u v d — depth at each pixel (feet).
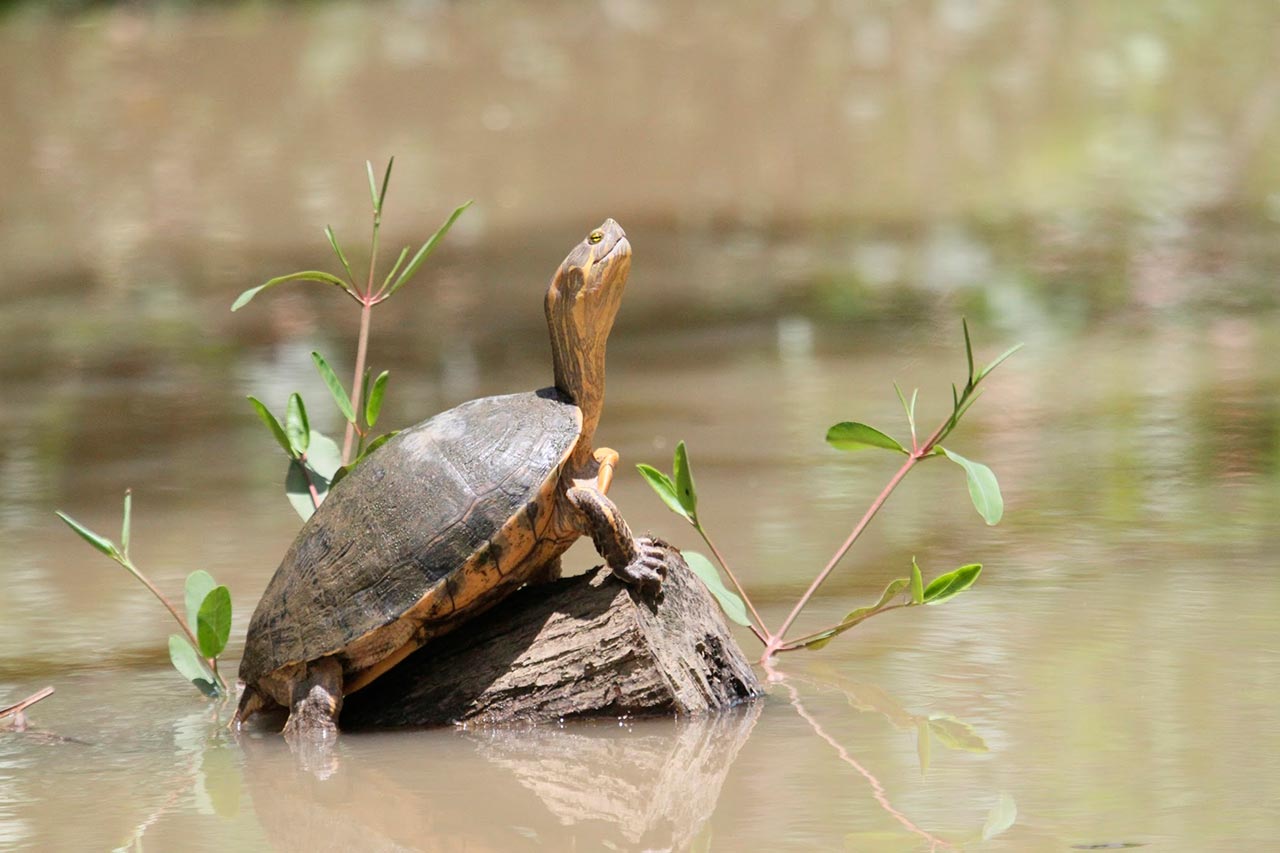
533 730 22.70
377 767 21.11
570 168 86.33
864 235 69.46
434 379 47.96
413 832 18.40
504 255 67.36
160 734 22.86
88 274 67.05
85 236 74.74
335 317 58.13
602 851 17.46
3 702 24.30
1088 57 115.34
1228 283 57.98
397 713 23.36
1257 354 47.34
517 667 23.29
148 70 125.49
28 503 36.76
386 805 19.42
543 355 50.80
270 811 19.31
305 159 91.40
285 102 109.60
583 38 132.87
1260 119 92.17
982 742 20.43
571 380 24.23
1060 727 20.76
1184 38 121.49
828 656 24.93
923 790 18.74
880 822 17.70
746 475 36.45
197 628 24.61
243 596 28.94
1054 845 16.67
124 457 40.93
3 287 65.36
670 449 39.24
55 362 53.01
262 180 86.17
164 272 66.59
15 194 85.35
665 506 33.99
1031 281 59.62
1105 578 27.76
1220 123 91.45
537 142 93.45
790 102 103.96
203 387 48.55
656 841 17.65
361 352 29.01
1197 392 42.91
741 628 26.58
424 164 88.69
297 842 18.20
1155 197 74.28
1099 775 18.86
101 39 142.41
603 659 22.89
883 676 23.67
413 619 22.74
